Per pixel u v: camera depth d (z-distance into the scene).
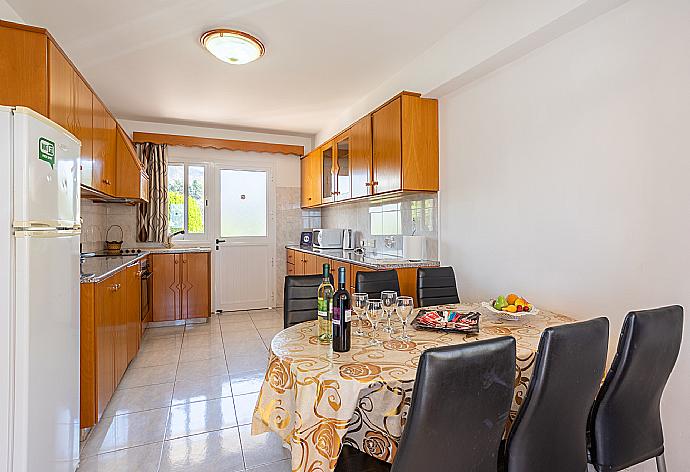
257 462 2.06
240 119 4.95
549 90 2.35
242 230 5.69
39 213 1.50
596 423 1.39
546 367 1.17
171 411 2.60
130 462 2.05
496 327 1.87
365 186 3.88
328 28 2.77
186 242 5.36
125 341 3.08
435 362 0.97
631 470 1.94
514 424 1.24
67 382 1.77
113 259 3.53
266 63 3.32
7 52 1.89
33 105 1.92
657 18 1.80
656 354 1.34
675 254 1.75
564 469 1.30
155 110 4.56
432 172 3.38
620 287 1.97
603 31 2.04
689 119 1.69
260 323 4.93
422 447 1.03
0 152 1.37
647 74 1.84
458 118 3.15
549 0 2.11
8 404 1.37
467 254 3.08
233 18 2.62
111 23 2.66
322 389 1.27
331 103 4.36
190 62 3.27
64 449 1.73
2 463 1.36
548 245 2.38
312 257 4.66
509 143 2.65
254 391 2.92
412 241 3.52
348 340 1.52
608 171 2.02
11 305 1.38
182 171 5.34
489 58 2.55
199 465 2.03
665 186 1.78
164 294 4.71
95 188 2.95
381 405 1.43
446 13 2.62
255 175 5.77
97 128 3.01
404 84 3.46
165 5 2.46
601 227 2.06
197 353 3.76
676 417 1.75
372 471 1.39
